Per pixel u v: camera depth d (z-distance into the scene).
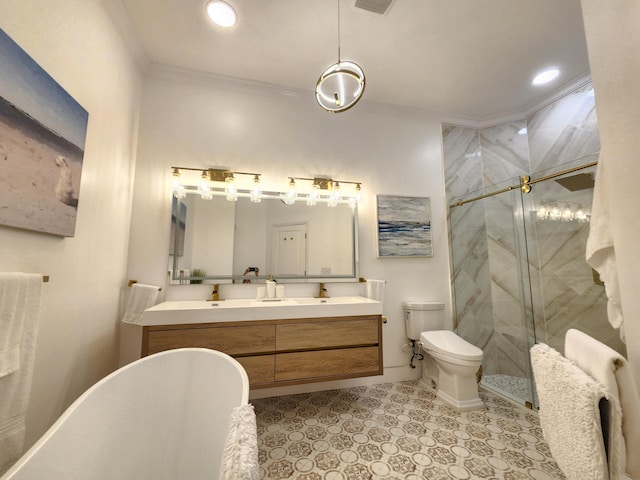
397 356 2.52
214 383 1.23
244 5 1.64
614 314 0.94
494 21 1.78
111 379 1.08
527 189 2.29
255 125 2.38
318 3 1.64
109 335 1.75
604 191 0.94
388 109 2.73
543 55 2.08
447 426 1.75
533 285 2.29
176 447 1.18
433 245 2.76
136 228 2.04
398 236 2.64
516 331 2.49
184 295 2.11
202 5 1.64
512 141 2.84
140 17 1.72
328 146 2.56
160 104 2.18
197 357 1.29
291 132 2.47
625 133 0.80
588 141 2.29
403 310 2.60
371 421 1.81
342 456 1.47
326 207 2.50
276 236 2.36
